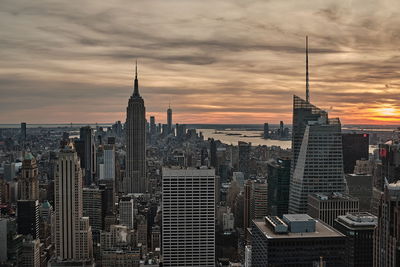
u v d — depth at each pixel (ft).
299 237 493.77
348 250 503.20
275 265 492.13
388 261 408.46
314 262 490.08
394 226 401.70
